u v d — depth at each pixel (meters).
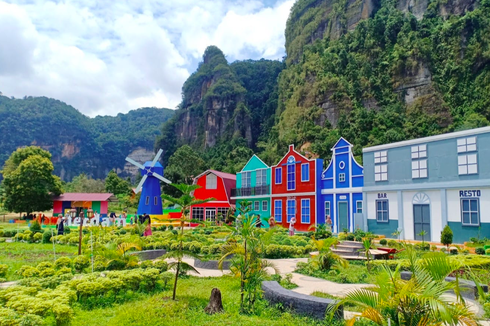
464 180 19.72
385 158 23.94
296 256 17.42
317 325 7.07
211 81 135.12
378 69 74.88
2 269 12.38
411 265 5.81
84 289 8.81
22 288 8.54
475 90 63.12
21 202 48.94
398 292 5.44
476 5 70.75
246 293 9.22
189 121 129.75
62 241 22.62
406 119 66.38
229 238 13.80
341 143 28.61
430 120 64.44
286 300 7.96
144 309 8.00
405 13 81.31
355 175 27.12
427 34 73.00
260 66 137.00
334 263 13.27
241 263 8.44
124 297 9.38
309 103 80.44
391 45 76.62
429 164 21.47
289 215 32.19
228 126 114.12
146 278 10.14
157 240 19.80
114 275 9.89
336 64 81.38
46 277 10.55
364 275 12.09
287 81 99.06
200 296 9.33
